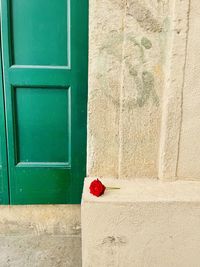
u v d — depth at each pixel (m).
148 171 1.78
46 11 1.87
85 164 2.10
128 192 1.68
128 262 1.73
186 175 1.77
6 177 2.11
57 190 2.14
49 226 2.06
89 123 1.71
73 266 1.95
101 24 1.58
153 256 1.71
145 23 1.58
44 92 1.99
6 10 1.84
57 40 1.91
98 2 1.55
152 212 1.64
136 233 1.67
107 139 1.74
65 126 2.06
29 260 1.96
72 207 2.14
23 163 2.09
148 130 1.72
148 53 1.62
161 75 1.65
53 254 1.99
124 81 1.64
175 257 1.71
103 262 1.73
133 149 1.74
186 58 1.60
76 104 2.00
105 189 1.69
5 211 2.11
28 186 2.12
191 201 1.62
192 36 1.57
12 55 1.92
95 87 1.66
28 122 2.04
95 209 1.63
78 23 1.86
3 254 1.98
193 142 1.71
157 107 1.69
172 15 1.55
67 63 1.95
